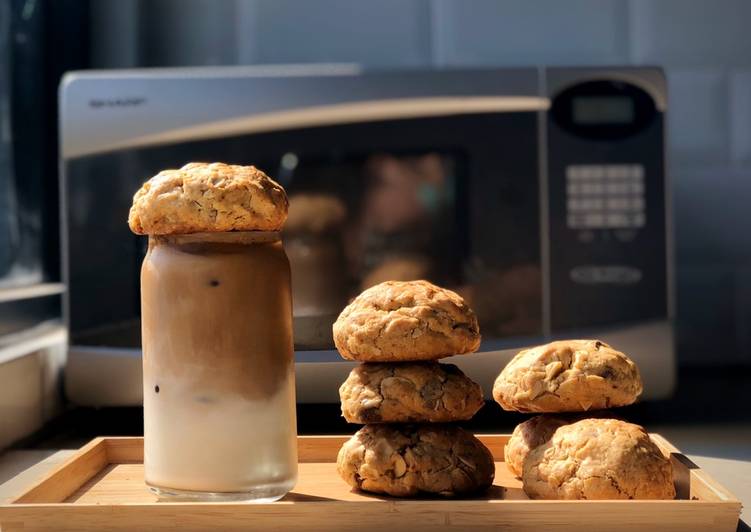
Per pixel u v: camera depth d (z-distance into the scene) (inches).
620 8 61.9
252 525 31.8
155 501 34.1
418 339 33.1
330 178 45.6
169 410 32.9
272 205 33.0
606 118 45.5
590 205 45.4
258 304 33.0
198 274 32.7
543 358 34.0
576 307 45.3
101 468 37.0
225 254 32.8
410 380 33.4
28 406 43.5
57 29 56.0
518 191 45.4
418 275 45.7
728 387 55.1
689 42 62.1
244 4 61.9
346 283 45.6
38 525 31.9
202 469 32.7
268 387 33.0
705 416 47.5
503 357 44.5
